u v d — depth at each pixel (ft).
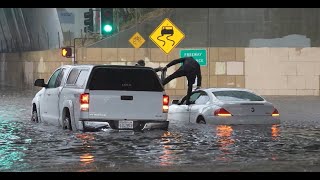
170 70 149.48
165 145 54.85
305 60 151.12
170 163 44.93
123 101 63.77
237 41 152.97
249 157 48.01
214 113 71.10
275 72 150.82
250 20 152.87
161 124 65.00
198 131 65.51
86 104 62.75
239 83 150.51
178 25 153.17
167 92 149.59
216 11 152.87
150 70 65.05
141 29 153.28
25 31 207.00
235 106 70.69
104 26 125.08
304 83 151.23
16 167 43.04
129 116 63.87
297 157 48.11
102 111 63.16
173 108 80.53
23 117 87.25
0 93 156.15
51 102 72.28
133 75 64.49
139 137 60.39
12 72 197.06
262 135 62.85
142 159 46.73
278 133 65.05
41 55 168.66
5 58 203.10
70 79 68.39
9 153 49.75
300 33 152.56
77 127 64.03
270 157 48.06
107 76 63.77
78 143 55.98
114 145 54.65
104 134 62.54
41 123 76.48
